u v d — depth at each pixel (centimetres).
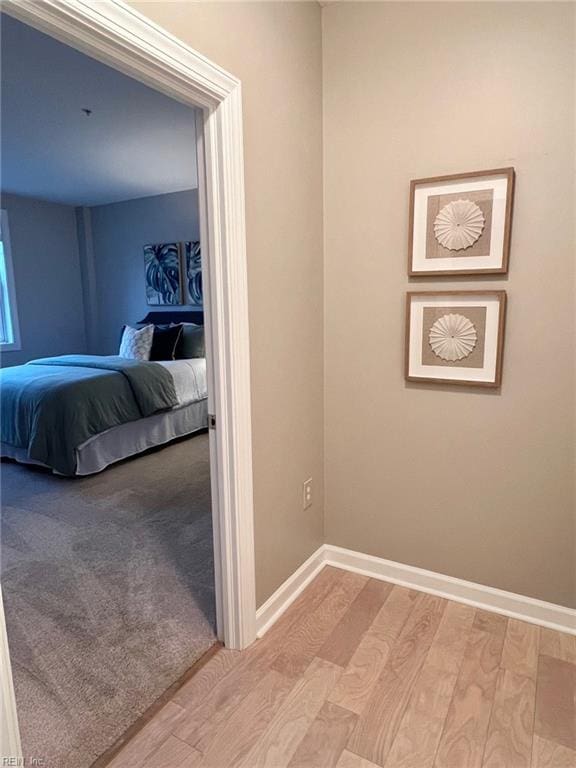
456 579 211
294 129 191
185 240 581
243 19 159
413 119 194
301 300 205
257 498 186
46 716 153
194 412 471
